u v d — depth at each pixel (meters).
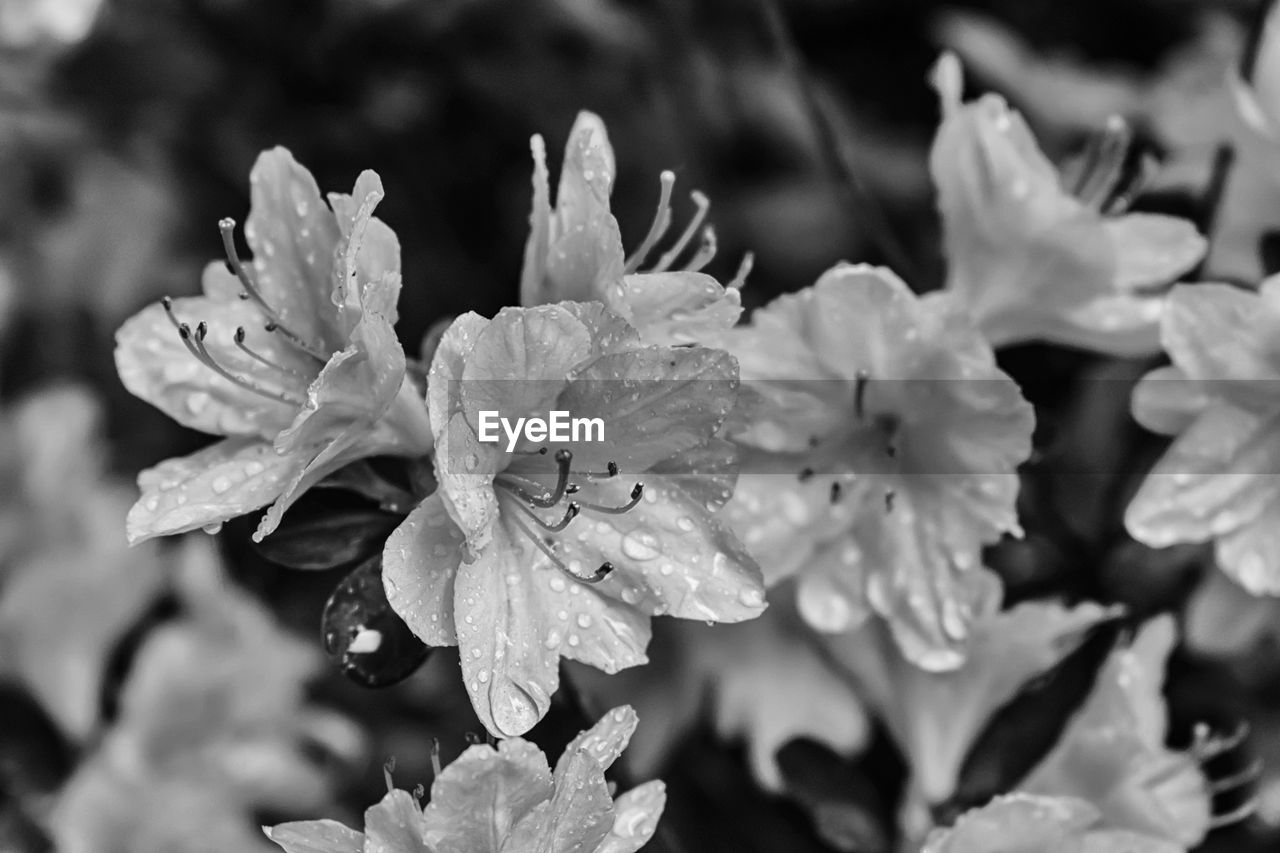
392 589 0.46
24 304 0.63
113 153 0.65
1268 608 0.53
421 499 0.48
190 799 0.56
